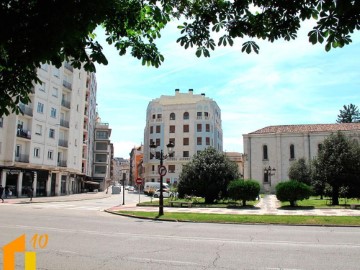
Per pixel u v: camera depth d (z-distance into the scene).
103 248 9.98
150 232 13.59
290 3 4.69
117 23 5.56
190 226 15.95
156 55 5.93
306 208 25.69
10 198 40.78
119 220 18.56
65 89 53.50
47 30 4.23
